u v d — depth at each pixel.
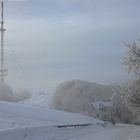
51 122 51.84
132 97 37.22
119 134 35.53
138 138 28.67
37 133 31.88
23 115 55.19
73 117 67.75
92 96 97.50
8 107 61.00
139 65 34.72
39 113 63.16
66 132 39.47
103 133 39.47
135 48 34.62
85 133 40.44
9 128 30.92
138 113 39.38
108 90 97.38
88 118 71.50
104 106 87.75
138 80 36.50
